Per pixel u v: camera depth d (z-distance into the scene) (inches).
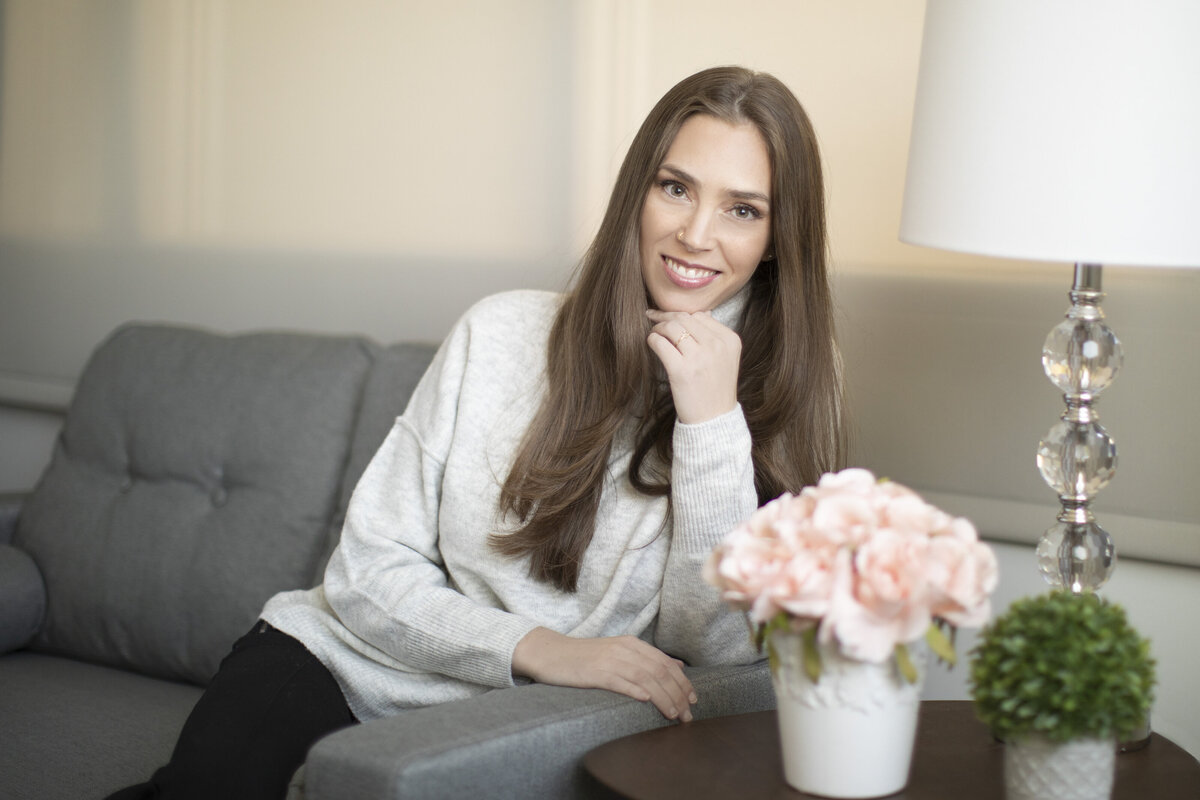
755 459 61.2
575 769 48.6
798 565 39.3
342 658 60.5
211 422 78.8
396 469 64.7
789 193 58.9
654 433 60.8
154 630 75.5
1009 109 47.7
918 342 73.1
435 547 63.9
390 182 94.8
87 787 58.9
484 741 45.6
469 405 63.5
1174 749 52.4
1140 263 45.8
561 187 86.5
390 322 95.7
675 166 58.5
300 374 77.9
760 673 57.1
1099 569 53.1
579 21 84.8
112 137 109.7
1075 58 46.3
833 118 74.9
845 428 65.1
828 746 41.9
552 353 62.8
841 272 75.4
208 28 103.5
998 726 40.5
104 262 111.2
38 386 113.9
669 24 80.8
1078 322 52.6
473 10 89.8
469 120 90.6
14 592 78.2
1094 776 40.2
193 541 76.2
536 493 59.4
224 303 104.5
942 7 50.6
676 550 57.6
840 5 74.1
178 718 68.1
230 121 102.9
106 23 109.1
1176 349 66.3
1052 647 39.5
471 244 91.1
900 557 38.7
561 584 60.3
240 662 61.4
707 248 58.3
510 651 54.7
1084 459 52.7
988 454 71.4
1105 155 45.9
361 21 95.4
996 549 72.7
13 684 72.7
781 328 61.1
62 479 83.0
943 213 49.8
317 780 44.8
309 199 99.1
